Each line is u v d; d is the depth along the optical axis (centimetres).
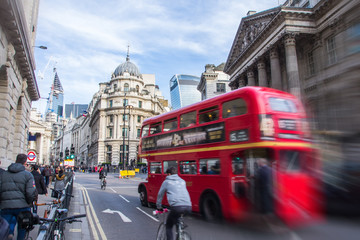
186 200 568
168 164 1163
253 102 766
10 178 529
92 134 8919
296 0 2808
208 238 690
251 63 3105
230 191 805
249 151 759
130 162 6725
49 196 1617
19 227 496
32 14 2173
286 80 2750
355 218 289
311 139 394
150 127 1352
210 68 5269
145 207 1320
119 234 808
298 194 583
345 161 302
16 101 1939
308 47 2439
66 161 3250
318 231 362
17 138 2212
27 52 1784
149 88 8762
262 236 634
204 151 946
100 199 1620
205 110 982
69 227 863
